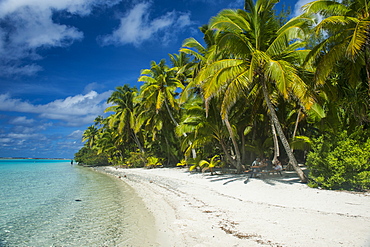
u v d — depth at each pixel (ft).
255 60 37.81
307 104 34.91
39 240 23.56
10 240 23.79
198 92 68.23
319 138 36.22
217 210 28.43
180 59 85.97
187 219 26.14
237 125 65.31
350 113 48.14
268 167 65.87
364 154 32.01
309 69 42.68
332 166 32.96
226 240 19.42
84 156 228.63
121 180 74.28
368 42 31.22
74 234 24.85
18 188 61.62
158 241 21.04
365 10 32.60
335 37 34.17
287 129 70.18
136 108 117.19
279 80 35.22
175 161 107.45
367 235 17.61
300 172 39.86
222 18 40.83
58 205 39.81
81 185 66.95
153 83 85.40
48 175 107.14
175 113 95.40
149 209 33.45
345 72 42.70
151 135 118.52
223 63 41.63
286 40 38.24
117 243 21.52
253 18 41.06
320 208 25.40
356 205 25.46
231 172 61.67
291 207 26.73
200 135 61.26
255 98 53.47
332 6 35.32
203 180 53.42
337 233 18.38
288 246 17.03
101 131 203.62
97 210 35.32
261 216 24.45
